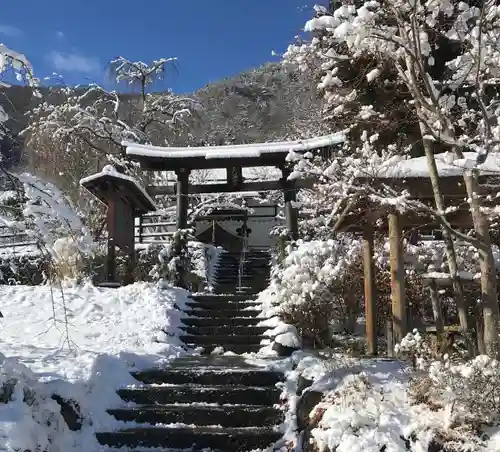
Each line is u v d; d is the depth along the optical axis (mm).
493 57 6414
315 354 7688
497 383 4645
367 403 5082
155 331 9414
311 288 9008
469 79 7102
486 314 5801
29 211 5969
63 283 11477
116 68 25656
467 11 6133
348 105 9320
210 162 14297
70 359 7133
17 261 13867
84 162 21016
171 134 25359
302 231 15219
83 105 25734
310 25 5812
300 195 15781
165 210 20688
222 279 16438
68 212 6293
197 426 6219
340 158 8008
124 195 12820
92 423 6078
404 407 5008
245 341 9414
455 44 7656
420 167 7109
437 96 6285
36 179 6176
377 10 6641
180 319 10352
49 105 21094
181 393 6715
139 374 7168
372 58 7602
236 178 14578
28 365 6758
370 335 8180
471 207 6129
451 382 4805
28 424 5121
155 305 10477
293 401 6340
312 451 4977
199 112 26938
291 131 16938
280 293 9445
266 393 6645
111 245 12234
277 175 20281
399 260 7312
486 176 6746
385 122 8234
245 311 10602
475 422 4535
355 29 5594
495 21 6551
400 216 7402
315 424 5234
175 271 13484
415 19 5797
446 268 9414
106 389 6605
